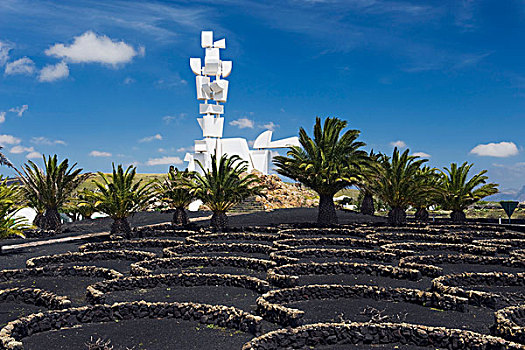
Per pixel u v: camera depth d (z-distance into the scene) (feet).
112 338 38.06
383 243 83.82
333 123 118.01
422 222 122.42
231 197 108.58
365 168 118.73
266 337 35.47
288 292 48.16
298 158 119.85
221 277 55.77
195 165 215.51
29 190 105.60
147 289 54.75
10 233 74.13
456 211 128.47
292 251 72.54
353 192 268.00
